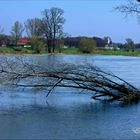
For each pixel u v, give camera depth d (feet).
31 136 83.10
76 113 109.91
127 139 81.71
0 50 463.42
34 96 141.38
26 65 130.41
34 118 101.96
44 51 641.81
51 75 130.11
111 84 132.77
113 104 126.72
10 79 129.49
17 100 132.26
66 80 135.23
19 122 96.53
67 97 140.26
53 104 124.67
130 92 134.41
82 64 144.05
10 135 83.66
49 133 85.76
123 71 298.15
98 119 101.81
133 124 96.17
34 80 135.44
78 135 84.53
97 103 128.16
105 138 82.48
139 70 312.71
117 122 98.32
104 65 375.86
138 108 119.14
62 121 98.48
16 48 586.45
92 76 131.75
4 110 112.88
